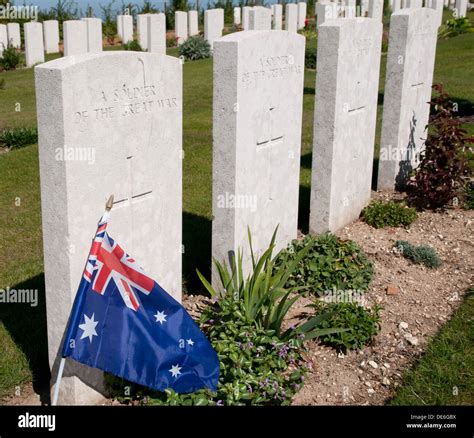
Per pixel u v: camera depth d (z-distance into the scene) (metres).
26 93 16.27
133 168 4.75
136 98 4.64
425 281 6.73
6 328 5.60
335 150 7.30
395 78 8.53
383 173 9.05
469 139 8.33
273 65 6.11
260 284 5.51
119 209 4.70
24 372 5.01
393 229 7.94
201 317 5.40
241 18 31.47
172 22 30.17
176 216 5.33
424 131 9.48
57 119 4.07
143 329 4.46
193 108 14.34
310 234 7.33
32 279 6.56
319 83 7.15
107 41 26.69
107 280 4.35
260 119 6.08
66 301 4.41
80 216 4.32
